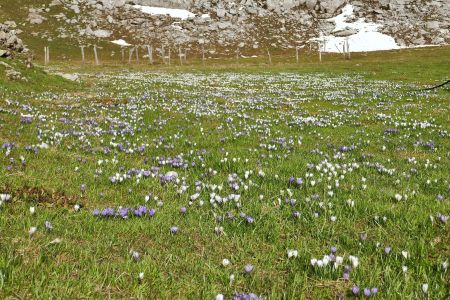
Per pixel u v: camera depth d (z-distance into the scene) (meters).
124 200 6.86
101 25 146.25
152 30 147.12
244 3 173.25
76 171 8.27
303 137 14.01
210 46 138.62
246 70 67.56
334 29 153.50
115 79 42.66
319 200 6.97
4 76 25.31
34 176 7.42
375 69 62.34
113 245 5.04
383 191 7.64
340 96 28.66
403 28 144.50
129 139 12.42
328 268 4.52
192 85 37.50
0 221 5.13
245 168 9.18
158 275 4.29
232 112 19.94
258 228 5.79
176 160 9.66
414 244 5.15
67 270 4.14
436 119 18.50
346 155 11.40
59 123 14.02
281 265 4.74
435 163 10.34
